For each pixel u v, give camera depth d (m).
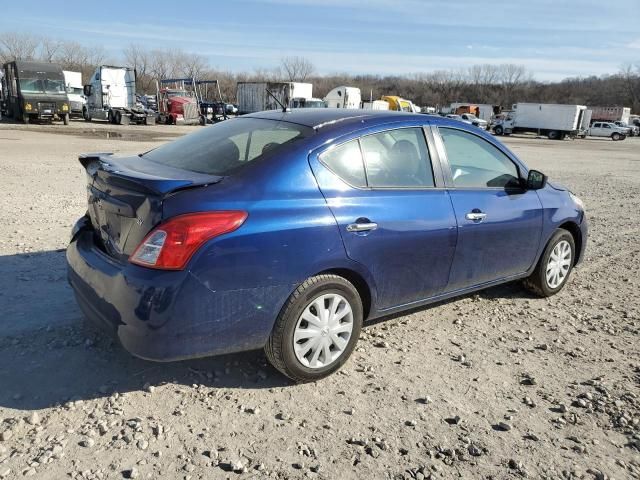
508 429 3.04
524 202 4.57
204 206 2.89
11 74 29.95
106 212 3.22
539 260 4.96
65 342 3.72
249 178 3.12
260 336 3.14
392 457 2.76
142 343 2.86
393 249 3.58
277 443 2.82
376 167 3.61
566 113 48.38
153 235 2.84
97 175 3.34
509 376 3.64
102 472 2.54
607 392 3.46
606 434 3.04
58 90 29.53
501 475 2.68
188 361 3.58
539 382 3.58
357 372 3.58
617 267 6.36
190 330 2.89
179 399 3.16
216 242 2.87
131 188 2.99
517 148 31.50
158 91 39.00
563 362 3.88
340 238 3.29
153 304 2.80
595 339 4.30
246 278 2.98
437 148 4.00
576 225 5.25
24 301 4.35
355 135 3.54
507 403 3.31
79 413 2.97
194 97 39.56
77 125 31.12
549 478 2.68
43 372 3.35
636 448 2.94
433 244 3.82
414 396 3.33
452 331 4.32
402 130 3.82
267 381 3.41
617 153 31.38
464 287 4.26
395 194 3.63
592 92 119.75
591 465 2.78
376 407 3.19
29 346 3.65
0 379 3.24
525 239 4.62
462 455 2.80
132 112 34.84
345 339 3.49
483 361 3.84
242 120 4.04
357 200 3.41
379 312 3.72
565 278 5.28
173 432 2.86
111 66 34.31
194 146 3.73
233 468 2.61
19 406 3.00
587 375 3.70
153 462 2.63
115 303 2.92
